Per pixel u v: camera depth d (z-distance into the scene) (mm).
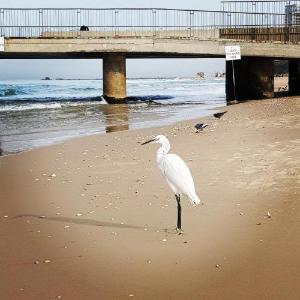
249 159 11812
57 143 17141
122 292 5191
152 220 7723
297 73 40969
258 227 7125
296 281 5277
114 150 14641
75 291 5250
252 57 36188
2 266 5996
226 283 5316
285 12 35500
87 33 35469
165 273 5648
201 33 35344
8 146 16766
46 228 7512
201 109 29844
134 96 51812
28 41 32594
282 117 20359
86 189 9961
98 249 6508
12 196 9586
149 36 33156
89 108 32375
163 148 7195
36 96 56844
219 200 8664
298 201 8266
